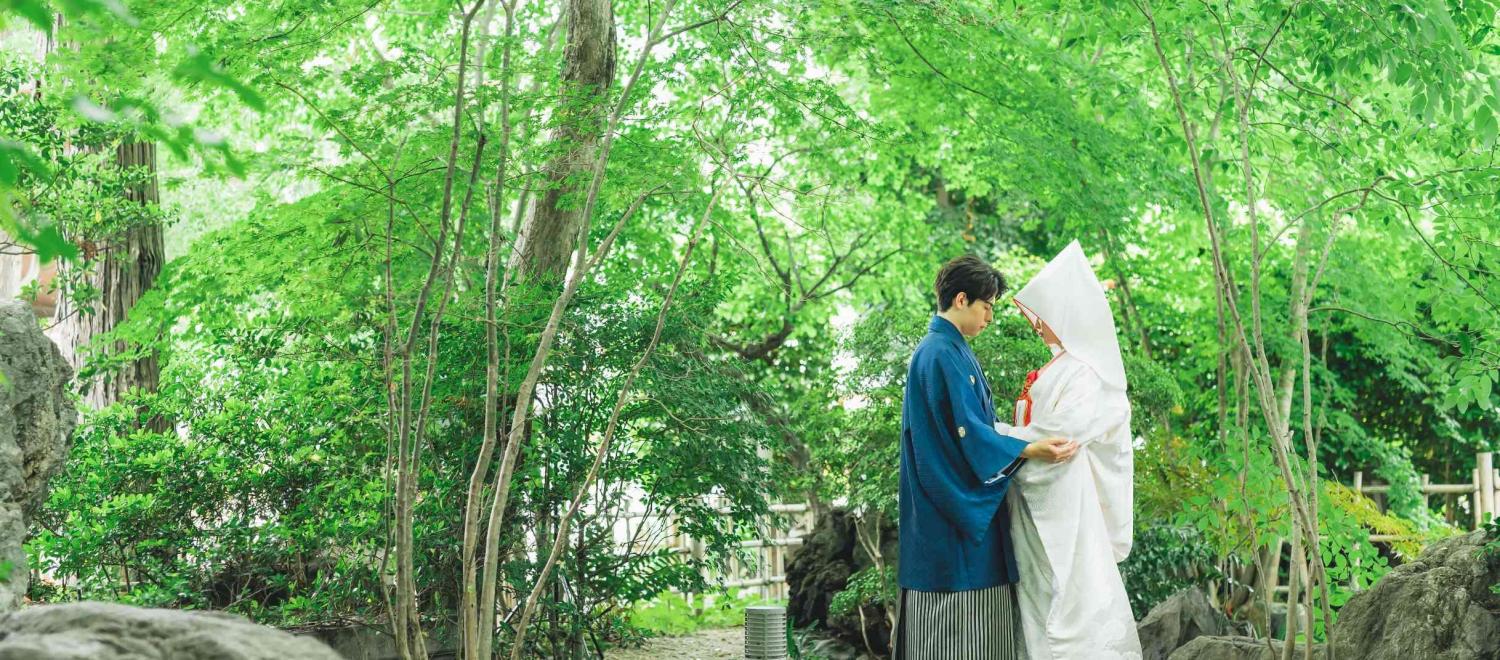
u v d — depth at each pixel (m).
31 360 3.25
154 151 6.60
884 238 8.81
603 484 5.02
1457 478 9.84
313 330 4.46
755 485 5.13
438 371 4.62
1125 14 5.34
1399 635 3.70
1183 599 5.24
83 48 3.75
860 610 6.71
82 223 4.93
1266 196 6.10
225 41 3.88
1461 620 3.59
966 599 3.42
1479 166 4.33
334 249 4.09
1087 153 6.09
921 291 9.55
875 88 7.28
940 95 6.36
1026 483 3.47
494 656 4.58
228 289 4.62
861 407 6.39
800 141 7.03
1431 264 5.96
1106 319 3.61
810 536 7.62
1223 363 5.97
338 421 4.51
